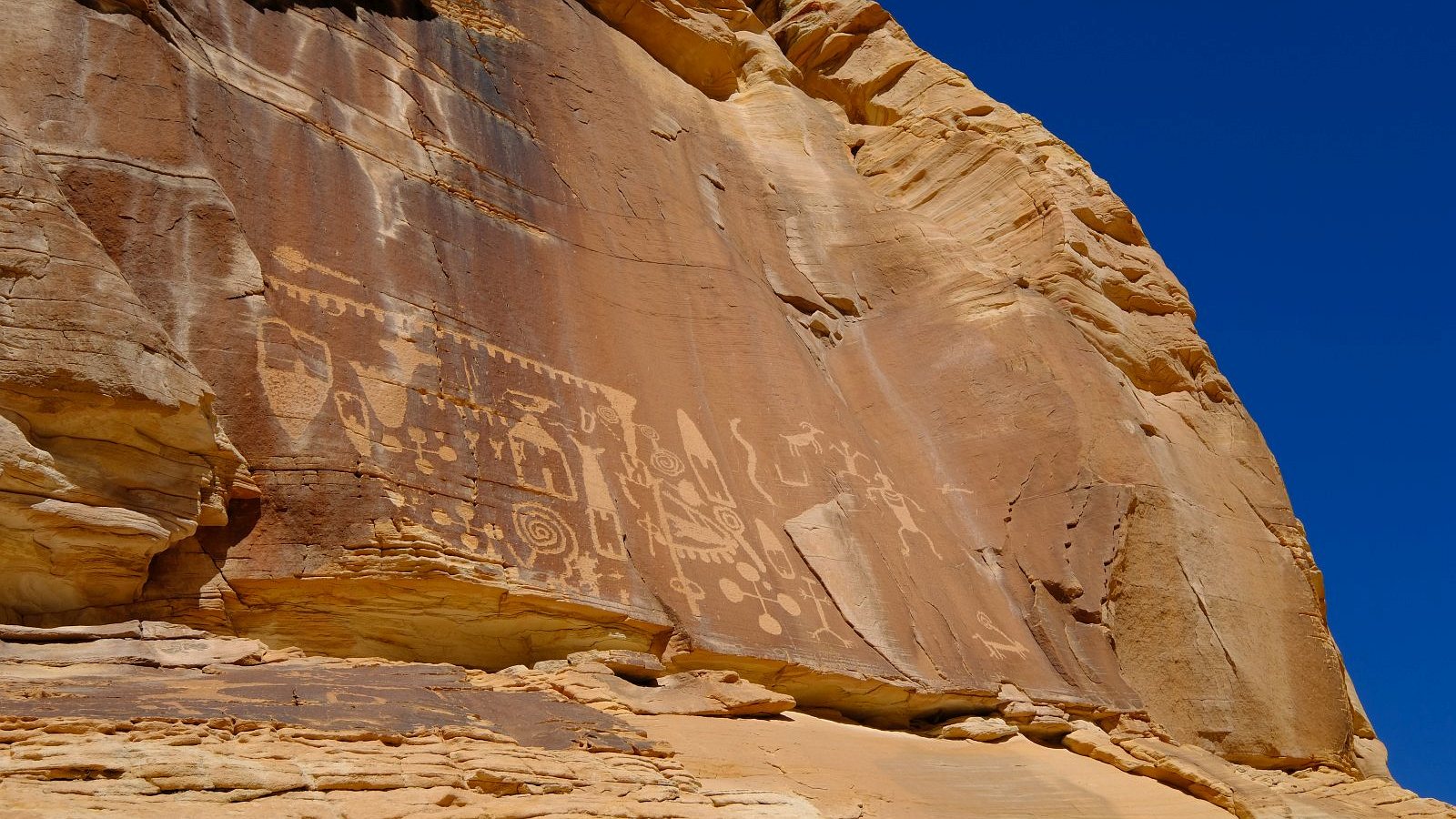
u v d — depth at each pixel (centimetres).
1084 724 1389
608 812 681
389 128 1427
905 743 1195
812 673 1245
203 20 1292
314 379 1112
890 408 1752
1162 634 1633
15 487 866
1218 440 1986
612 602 1166
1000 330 1869
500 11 1762
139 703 703
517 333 1359
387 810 612
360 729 724
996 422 1755
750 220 1925
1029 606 1551
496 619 1109
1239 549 1809
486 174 1510
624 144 1783
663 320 1572
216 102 1235
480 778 694
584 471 1273
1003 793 1094
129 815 541
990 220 2144
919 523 1552
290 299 1162
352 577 1022
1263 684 1680
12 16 1113
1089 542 1638
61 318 914
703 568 1276
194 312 1061
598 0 2120
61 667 802
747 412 1530
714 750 962
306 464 1053
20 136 1009
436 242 1359
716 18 2316
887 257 1998
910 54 2516
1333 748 1703
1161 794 1209
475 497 1154
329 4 1472
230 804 585
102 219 1055
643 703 1042
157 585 962
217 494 985
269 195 1225
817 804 908
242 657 891
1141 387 1975
